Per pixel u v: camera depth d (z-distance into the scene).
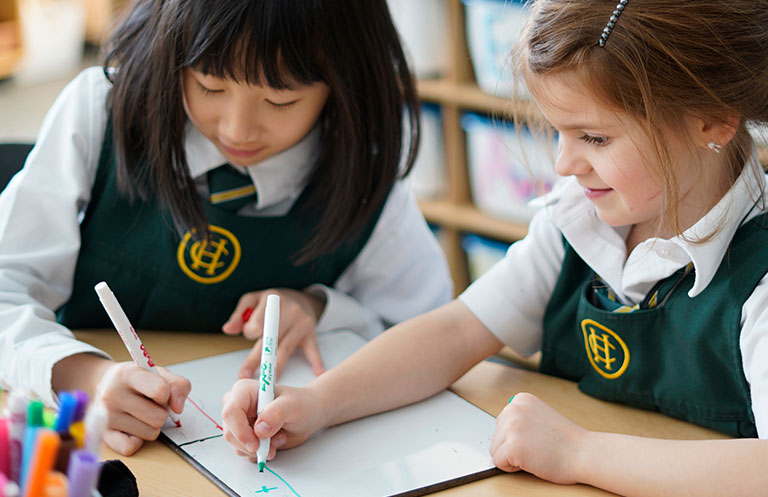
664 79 0.82
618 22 0.82
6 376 0.96
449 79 2.29
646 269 0.95
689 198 0.90
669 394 0.97
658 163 0.84
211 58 0.99
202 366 1.06
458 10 2.20
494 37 2.14
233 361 1.09
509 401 0.96
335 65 1.07
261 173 1.16
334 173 1.17
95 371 0.94
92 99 1.20
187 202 1.14
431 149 2.37
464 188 2.37
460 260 2.38
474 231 2.33
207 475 0.82
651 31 0.82
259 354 1.05
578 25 0.83
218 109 1.06
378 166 1.19
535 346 1.13
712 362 0.92
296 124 1.09
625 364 0.99
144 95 1.10
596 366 1.02
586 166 0.88
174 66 1.05
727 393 0.92
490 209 2.32
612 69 0.82
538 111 1.02
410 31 2.29
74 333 1.15
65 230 1.13
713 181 0.90
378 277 1.31
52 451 0.54
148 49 1.08
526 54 0.88
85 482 0.56
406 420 0.96
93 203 1.18
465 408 0.99
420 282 1.33
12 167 1.29
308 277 1.25
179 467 0.84
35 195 1.12
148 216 1.17
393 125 1.17
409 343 1.02
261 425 0.84
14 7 3.44
